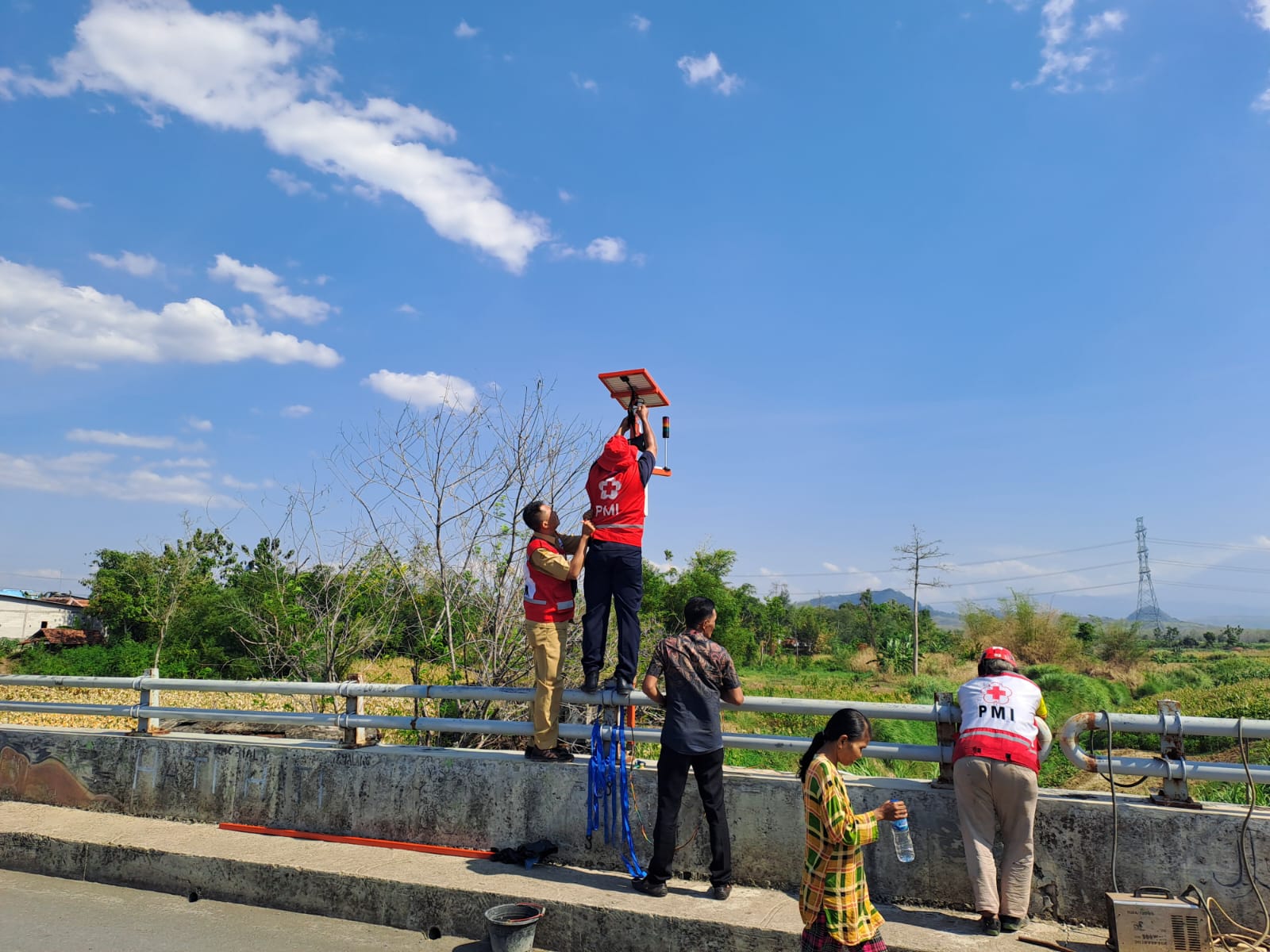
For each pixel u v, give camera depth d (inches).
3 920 209.0
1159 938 165.8
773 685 1590.8
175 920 209.9
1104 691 1364.4
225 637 1021.8
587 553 230.2
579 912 191.8
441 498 343.0
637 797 219.9
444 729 243.3
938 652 2576.3
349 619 411.8
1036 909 187.3
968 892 192.4
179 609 1136.8
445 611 339.6
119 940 196.2
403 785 240.1
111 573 1390.3
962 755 185.5
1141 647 1971.0
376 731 259.4
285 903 218.7
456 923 201.8
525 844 225.1
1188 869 180.5
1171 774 186.1
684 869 213.5
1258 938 173.6
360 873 213.5
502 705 327.6
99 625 1529.3
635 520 229.0
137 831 251.0
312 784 249.6
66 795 279.1
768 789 209.2
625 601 225.6
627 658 224.2
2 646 1558.8
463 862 223.0
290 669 442.6
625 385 237.1
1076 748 193.5
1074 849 187.6
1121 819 185.8
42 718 647.8
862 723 158.4
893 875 197.8
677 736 197.5
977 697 190.5
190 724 354.3
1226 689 1119.6
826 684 1605.6
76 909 217.6
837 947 147.4
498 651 326.0
